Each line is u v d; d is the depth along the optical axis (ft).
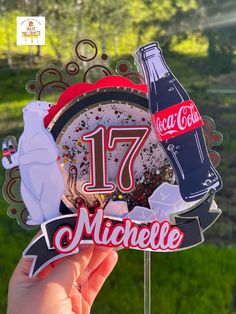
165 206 0.75
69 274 0.72
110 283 1.94
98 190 0.74
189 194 0.75
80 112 0.73
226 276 2.01
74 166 0.73
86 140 0.73
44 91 0.74
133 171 0.74
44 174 0.73
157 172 0.75
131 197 0.75
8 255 2.02
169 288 1.94
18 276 0.74
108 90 0.73
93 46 0.74
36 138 0.72
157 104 0.74
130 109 0.74
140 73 0.74
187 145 0.75
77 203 0.74
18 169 0.73
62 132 0.73
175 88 0.74
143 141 0.74
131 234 0.75
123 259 2.00
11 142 0.73
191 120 0.75
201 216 0.76
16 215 0.73
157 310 1.89
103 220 0.74
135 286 1.95
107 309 1.89
